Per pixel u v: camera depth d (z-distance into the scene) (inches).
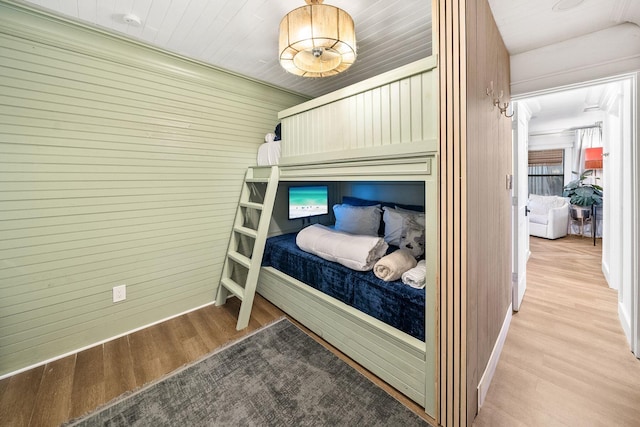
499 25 69.2
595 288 119.6
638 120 71.6
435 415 54.6
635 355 74.1
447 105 48.4
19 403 60.7
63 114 71.2
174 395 62.6
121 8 63.9
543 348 79.1
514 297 100.2
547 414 56.7
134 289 88.6
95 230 79.3
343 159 68.6
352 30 55.4
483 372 60.3
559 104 148.7
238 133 107.4
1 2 61.1
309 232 98.0
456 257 49.1
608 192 128.9
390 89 57.9
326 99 72.4
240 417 56.7
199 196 100.2
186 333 88.3
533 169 261.1
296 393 62.7
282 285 100.3
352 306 75.1
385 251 81.0
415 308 59.4
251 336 85.9
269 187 95.3
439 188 51.1
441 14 48.6
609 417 55.6
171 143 91.1
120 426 55.1
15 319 68.8
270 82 110.6
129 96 81.0
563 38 76.0
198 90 95.0
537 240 211.8
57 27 68.2
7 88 63.6
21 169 66.7
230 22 69.7
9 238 66.6
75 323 78.1
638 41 67.9
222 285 107.0
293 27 52.9
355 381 66.0
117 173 81.3
